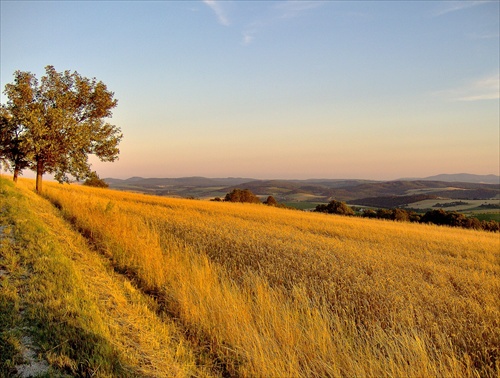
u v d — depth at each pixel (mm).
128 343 5172
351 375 4613
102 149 25438
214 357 5457
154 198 40125
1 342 4383
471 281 9352
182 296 6922
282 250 12109
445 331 5816
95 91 25000
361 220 33750
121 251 10141
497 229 38875
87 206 16938
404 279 9016
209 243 12742
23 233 9266
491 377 4883
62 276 6719
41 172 25078
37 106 22719
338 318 6199
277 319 5898
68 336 4750
